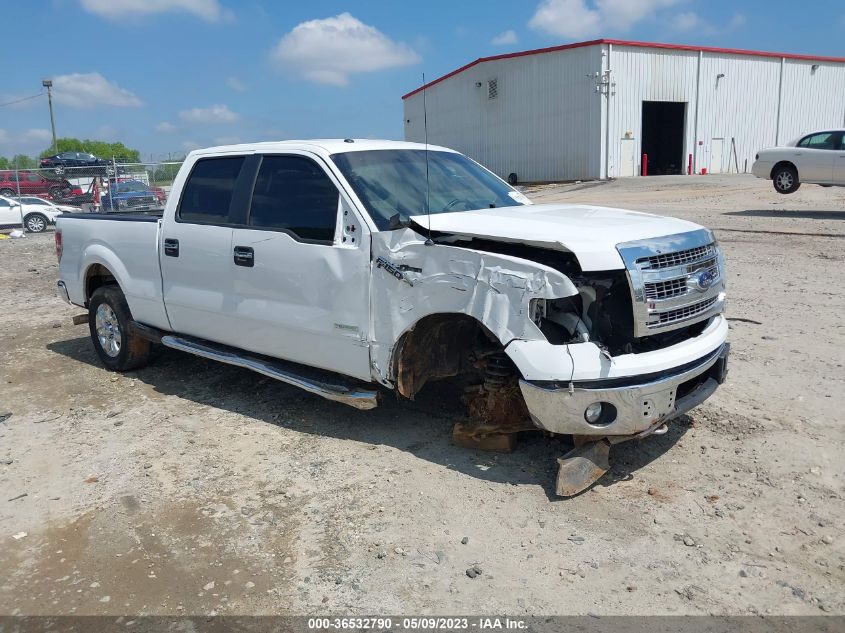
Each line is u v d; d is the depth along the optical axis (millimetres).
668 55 36344
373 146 5281
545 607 3232
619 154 36188
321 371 5215
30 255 16859
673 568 3461
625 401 3873
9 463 4938
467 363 4875
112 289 6754
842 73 42094
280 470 4621
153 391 6281
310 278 4816
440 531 3844
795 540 3639
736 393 5457
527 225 4188
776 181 18375
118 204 22062
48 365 7285
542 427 4047
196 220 5691
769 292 8656
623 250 3873
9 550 3869
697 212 17531
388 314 4453
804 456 4449
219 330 5609
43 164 31875
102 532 4000
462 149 44844
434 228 4254
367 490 4301
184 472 4668
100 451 5062
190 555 3740
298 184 5027
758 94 39438
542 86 38469
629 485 4215
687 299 4102
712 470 4344
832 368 5895
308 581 3482
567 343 3906
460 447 4777
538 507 4020
